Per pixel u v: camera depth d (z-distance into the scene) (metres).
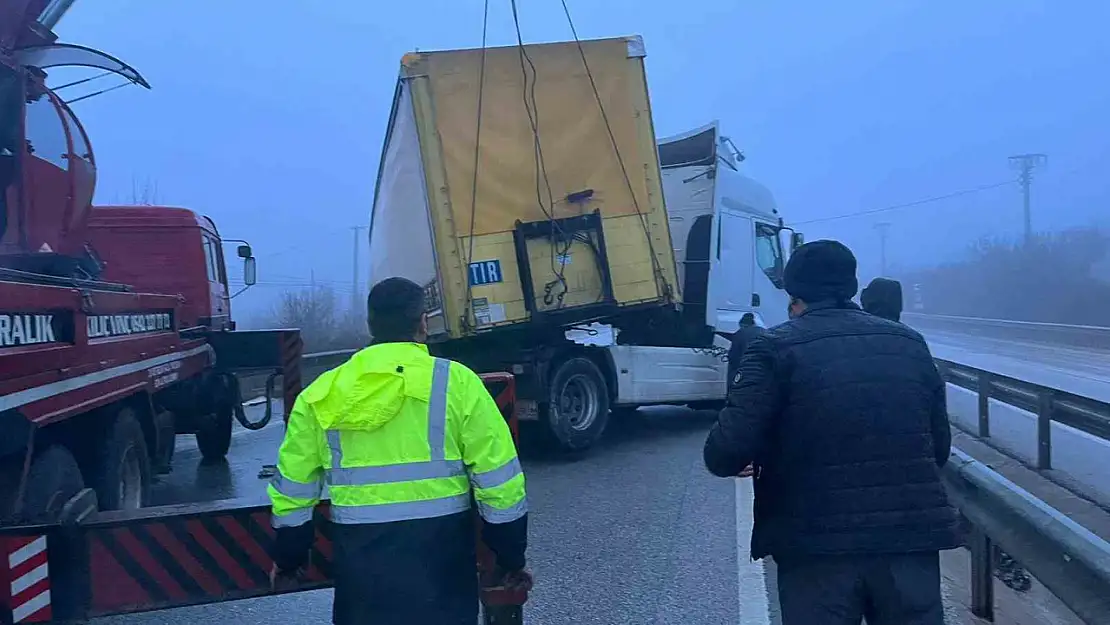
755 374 2.88
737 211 12.23
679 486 8.06
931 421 2.92
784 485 2.85
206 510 3.69
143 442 6.01
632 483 8.23
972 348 30.56
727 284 11.88
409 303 2.86
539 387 9.14
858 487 2.73
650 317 10.37
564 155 8.89
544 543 6.26
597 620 4.77
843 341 2.87
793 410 2.82
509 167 8.72
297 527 2.77
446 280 8.52
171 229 10.38
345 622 2.68
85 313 4.81
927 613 2.72
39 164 5.97
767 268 13.14
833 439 2.76
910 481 2.75
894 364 2.84
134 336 5.98
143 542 3.62
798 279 3.06
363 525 2.66
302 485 2.74
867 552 2.69
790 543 2.79
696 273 11.45
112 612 3.58
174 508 3.79
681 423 12.15
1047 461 8.36
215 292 11.11
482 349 9.59
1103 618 2.82
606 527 6.67
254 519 3.70
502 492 2.70
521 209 8.75
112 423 5.39
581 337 10.28
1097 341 29.53
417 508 2.67
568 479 8.46
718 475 2.99
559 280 8.84
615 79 9.05
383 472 2.68
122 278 10.23
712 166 11.56
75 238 6.81
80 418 5.03
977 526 4.12
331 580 3.72
